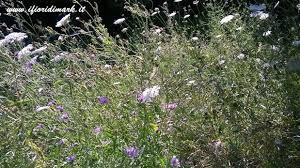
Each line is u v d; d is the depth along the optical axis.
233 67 1.47
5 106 1.26
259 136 1.32
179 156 1.28
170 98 1.37
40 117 1.32
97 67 1.54
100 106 1.34
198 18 2.75
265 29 1.73
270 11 1.91
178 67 1.49
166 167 1.18
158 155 1.20
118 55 1.71
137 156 1.12
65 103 1.36
